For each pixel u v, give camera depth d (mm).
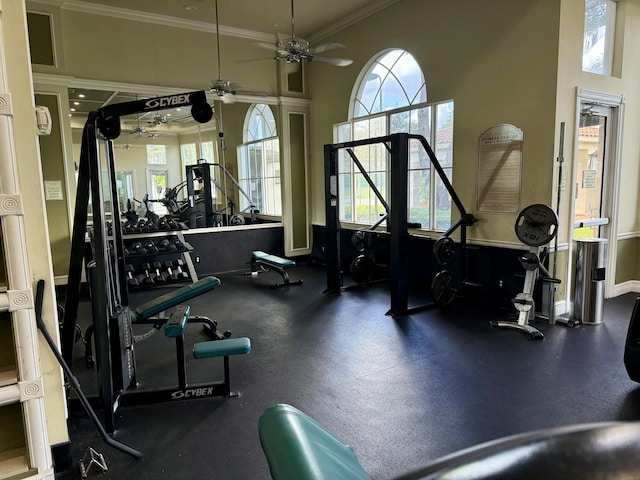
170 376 3355
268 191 8367
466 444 2400
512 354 3613
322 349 3816
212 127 7914
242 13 6316
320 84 7496
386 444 2412
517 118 4543
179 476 2195
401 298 4664
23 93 2039
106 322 2566
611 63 4938
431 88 5461
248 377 3305
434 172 5664
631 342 2963
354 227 7090
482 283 5059
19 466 1960
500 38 4621
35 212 2098
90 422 2719
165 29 6496
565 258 4605
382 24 6066
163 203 7688
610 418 2619
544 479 471
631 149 5195
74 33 5836
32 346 1932
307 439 1109
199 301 5465
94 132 2484
